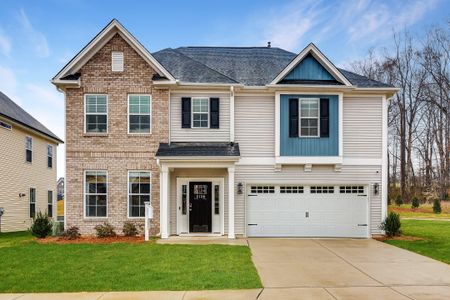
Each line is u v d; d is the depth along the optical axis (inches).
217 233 643.5
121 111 634.8
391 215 644.1
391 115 1686.8
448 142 1555.1
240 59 764.0
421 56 1683.1
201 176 642.8
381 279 369.4
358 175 653.3
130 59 637.9
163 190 603.8
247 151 648.4
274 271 398.6
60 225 730.8
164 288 333.7
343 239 625.0
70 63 625.0
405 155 1723.7
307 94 642.2
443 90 1526.8
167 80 625.3
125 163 633.0
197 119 647.1
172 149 613.9
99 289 332.8
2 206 845.2
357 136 656.4
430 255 484.1
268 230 647.8
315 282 356.8
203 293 320.5
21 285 343.3
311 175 652.1
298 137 639.8
